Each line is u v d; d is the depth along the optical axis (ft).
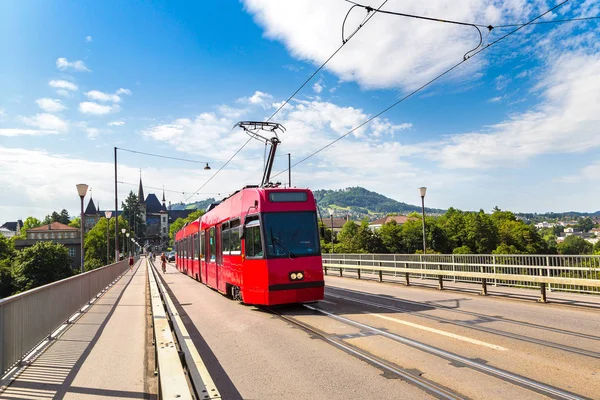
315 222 41.65
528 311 36.86
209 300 52.34
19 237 488.02
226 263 50.39
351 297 49.65
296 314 38.45
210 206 68.13
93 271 56.90
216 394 15.48
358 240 330.13
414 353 23.63
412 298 47.37
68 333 32.60
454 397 16.94
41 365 23.21
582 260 45.52
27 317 24.88
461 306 40.37
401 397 17.13
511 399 16.57
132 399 17.85
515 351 23.45
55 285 32.48
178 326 27.58
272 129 67.51
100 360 24.26
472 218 342.03
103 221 371.97
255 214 40.96
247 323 34.96
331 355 23.88
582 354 22.62
